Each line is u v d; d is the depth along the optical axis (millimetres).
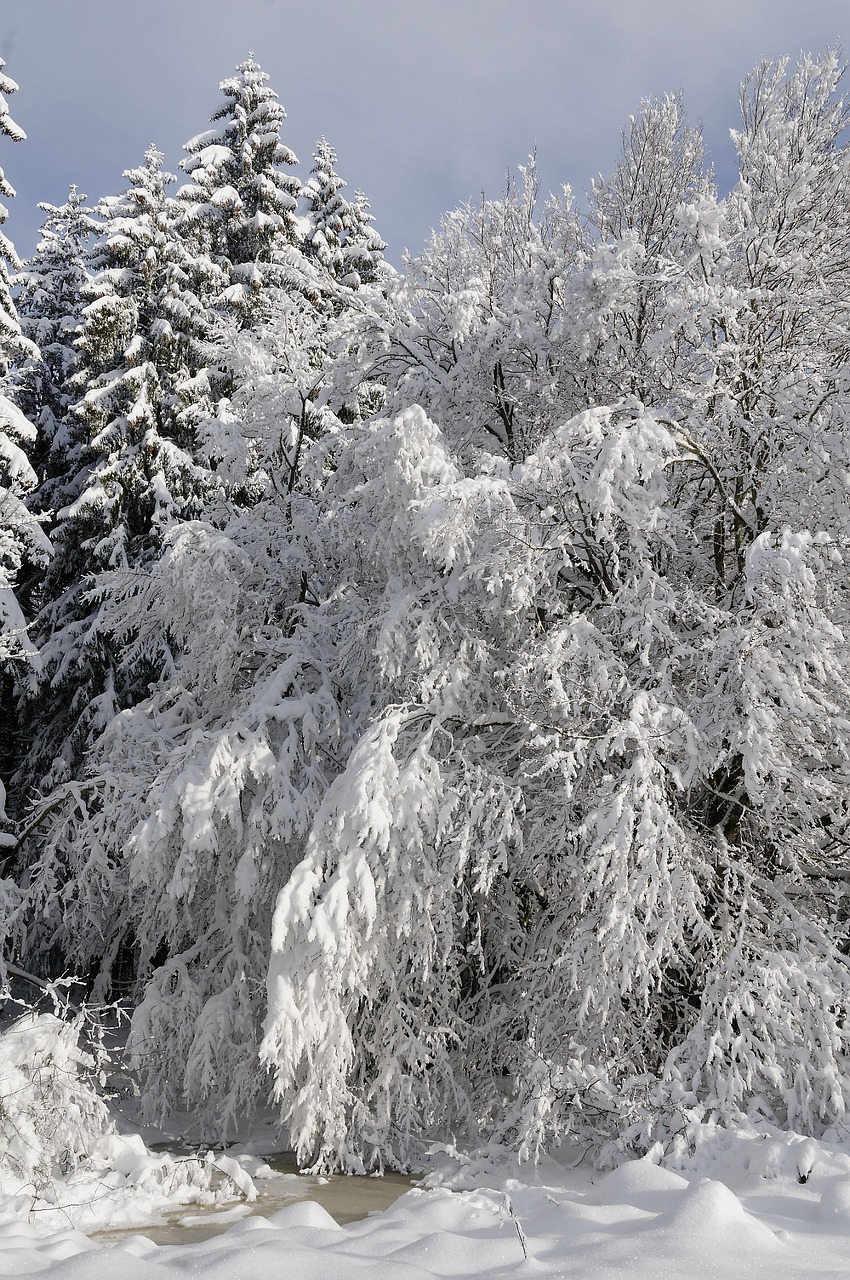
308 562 10406
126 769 10555
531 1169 6508
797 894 8172
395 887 7438
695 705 7391
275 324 11906
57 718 17750
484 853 7266
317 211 26938
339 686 9844
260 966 8836
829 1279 3543
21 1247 4664
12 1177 6133
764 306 8914
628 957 6594
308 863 7312
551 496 7867
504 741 8797
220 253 21250
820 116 9586
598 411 7590
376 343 10852
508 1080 8398
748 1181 5230
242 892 7988
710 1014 6891
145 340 17453
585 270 8938
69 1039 7035
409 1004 7965
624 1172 5234
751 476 8562
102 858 9867
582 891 7223
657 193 11602
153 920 9875
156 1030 8414
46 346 21312
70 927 12172
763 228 9312
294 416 11281
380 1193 6570
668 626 7914
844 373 7859
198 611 9539
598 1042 7258
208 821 8055
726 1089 6348
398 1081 7547
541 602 8438
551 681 7219
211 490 13070
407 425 8195
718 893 7785
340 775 7812
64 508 17594
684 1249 3822
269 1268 3832
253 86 22578
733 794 8094
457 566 8328
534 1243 4219
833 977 6992
